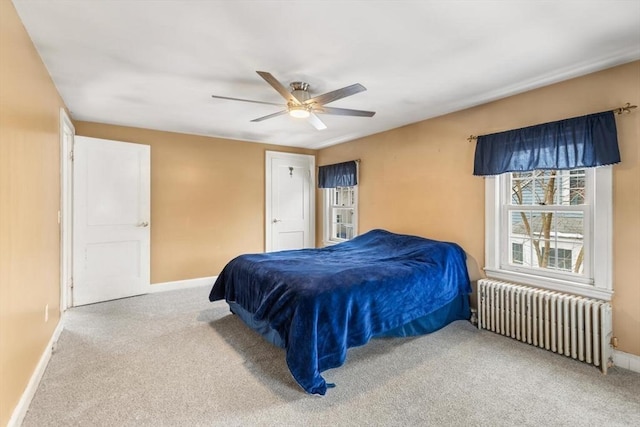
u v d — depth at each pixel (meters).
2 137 1.59
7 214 1.65
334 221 5.65
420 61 2.40
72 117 3.80
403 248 3.54
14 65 1.77
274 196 5.47
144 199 4.24
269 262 3.04
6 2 1.65
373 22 1.91
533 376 2.27
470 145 3.41
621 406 1.94
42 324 2.32
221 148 4.98
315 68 2.52
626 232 2.37
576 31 2.00
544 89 2.83
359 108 3.50
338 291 2.33
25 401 1.85
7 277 1.64
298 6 1.75
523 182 3.10
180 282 4.64
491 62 2.42
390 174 4.37
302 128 4.40
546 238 2.93
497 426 1.78
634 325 2.33
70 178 3.70
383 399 2.02
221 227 4.98
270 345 2.77
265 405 1.96
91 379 2.21
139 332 3.02
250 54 2.29
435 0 1.70
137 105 3.39
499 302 2.98
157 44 2.15
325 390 2.07
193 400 1.99
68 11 1.79
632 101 2.34
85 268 3.82
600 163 2.42
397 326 2.62
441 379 2.25
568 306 2.52
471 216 3.40
